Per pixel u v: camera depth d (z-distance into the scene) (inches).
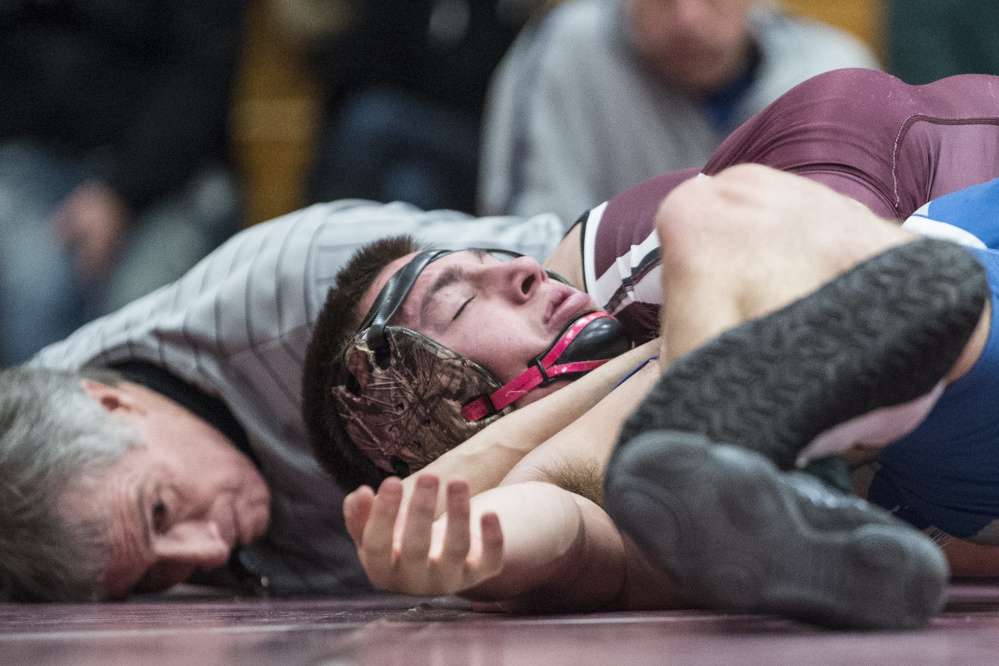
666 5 343.9
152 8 476.4
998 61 430.0
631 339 191.6
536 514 132.6
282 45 554.6
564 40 368.8
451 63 435.8
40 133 478.0
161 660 94.4
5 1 466.3
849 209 121.6
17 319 477.4
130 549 219.0
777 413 102.3
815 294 108.0
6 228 474.3
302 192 532.7
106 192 475.2
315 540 251.0
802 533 98.2
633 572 144.1
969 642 96.8
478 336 177.8
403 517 130.3
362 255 199.9
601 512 148.2
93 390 231.1
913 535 99.3
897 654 89.7
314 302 237.8
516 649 97.7
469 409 177.8
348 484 200.2
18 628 144.5
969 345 120.0
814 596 100.3
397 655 94.5
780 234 117.9
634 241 200.2
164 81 476.1
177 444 232.5
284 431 242.5
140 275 481.4
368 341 179.8
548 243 255.6
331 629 125.8
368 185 434.3
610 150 366.3
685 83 355.9
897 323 104.2
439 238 249.1
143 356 250.1
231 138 496.7
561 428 171.2
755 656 89.4
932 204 165.0
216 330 242.5
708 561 99.7
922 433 131.3
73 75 472.7
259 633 121.4
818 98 178.9
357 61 434.3
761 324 106.3
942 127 181.9
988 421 129.3
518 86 378.9
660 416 103.5
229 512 236.1
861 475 166.2
